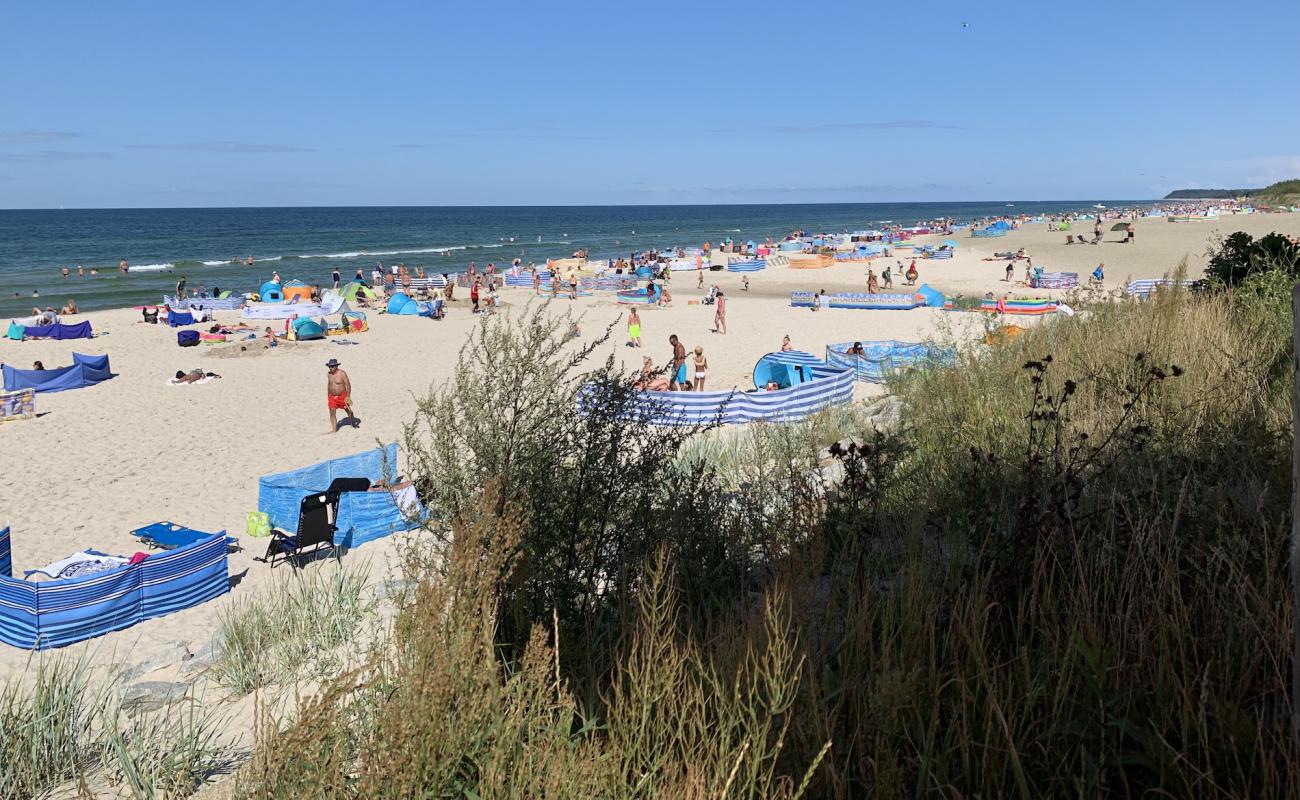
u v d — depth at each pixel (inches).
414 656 111.0
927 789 99.3
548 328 202.8
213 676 246.2
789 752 108.3
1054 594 136.2
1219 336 279.4
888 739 103.7
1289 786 86.8
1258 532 131.0
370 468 534.9
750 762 99.2
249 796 104.0
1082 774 97.9
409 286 1942.7
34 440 701.9
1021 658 115.3
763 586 164.6
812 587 151.2
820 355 1044.5
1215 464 175.5
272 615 282.5
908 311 1454.2
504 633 149.0
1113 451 189.0
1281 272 345.1
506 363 193.6
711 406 575.8
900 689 107.2
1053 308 1278.3
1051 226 4478.3
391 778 95.7
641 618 138.0
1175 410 209.3
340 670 219.1
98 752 177.5
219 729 188.7
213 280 2407.7
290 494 474.3
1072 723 106.3
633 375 211.2
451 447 185.8
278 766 101.9
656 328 1323.8
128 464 632.4
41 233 5068.9
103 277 2487.7
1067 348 331.3
